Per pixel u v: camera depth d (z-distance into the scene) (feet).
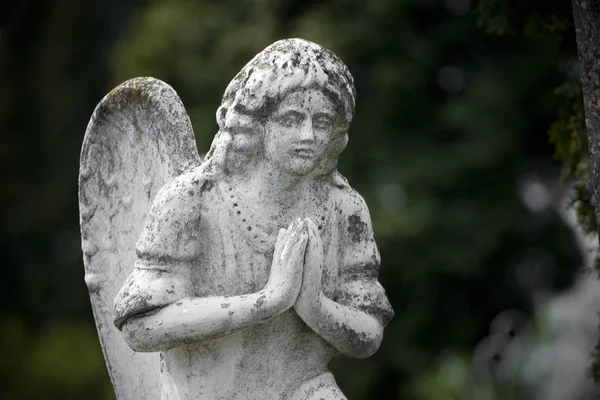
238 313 19.20
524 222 48.70
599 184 20.76
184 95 50.47
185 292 19.51
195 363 19.81
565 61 26.40
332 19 49.70
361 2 49.90
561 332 48.80
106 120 21.52
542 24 25.95
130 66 52.39
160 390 21.72
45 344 61.36
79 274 65.00
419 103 49.70
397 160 48.55
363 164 48.85
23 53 67.92
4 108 68.23
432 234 47.60
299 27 49.49
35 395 59.98
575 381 48.19
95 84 65.41
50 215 65.51
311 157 19.40
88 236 21.94
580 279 49.37
